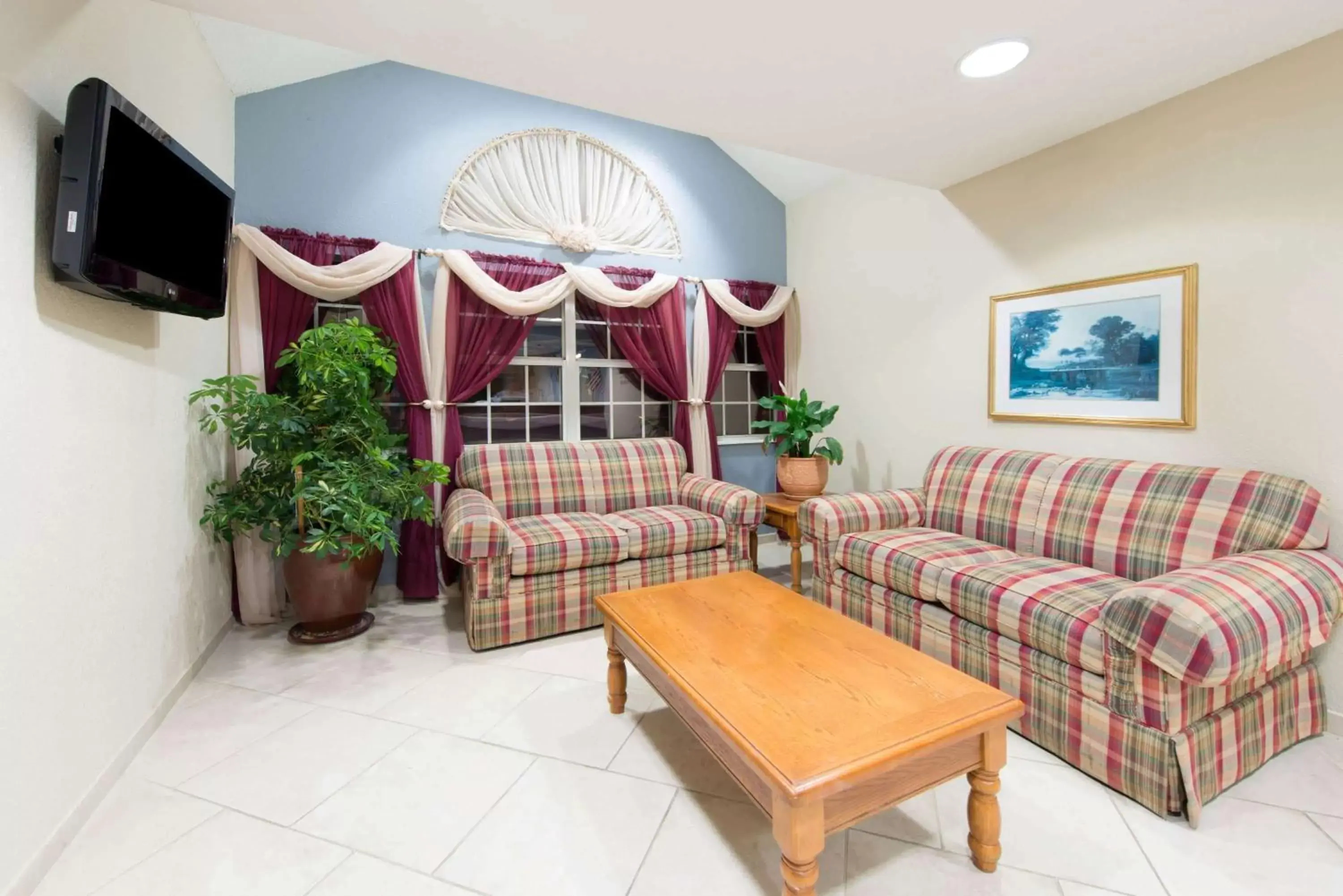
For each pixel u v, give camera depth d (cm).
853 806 125
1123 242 251
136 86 205
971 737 140
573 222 383
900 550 255
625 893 138
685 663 166
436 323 341
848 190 399
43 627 147
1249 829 155
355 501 254
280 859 148
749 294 438
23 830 137
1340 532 195
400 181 342
